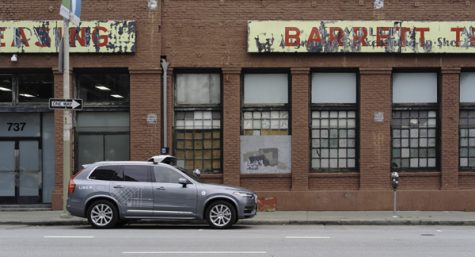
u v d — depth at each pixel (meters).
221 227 14.18
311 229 14.42
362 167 18.11
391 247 10.95
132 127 18.09
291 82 18.22
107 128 18.64
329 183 18.28
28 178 18.75
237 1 18.16
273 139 18.31
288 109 18.39
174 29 18.17
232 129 18.12
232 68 18.09
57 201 18.03
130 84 18.16
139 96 18.11
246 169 18.28
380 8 18.05
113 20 18.03
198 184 14.22
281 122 18.45
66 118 16.14
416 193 18.06
